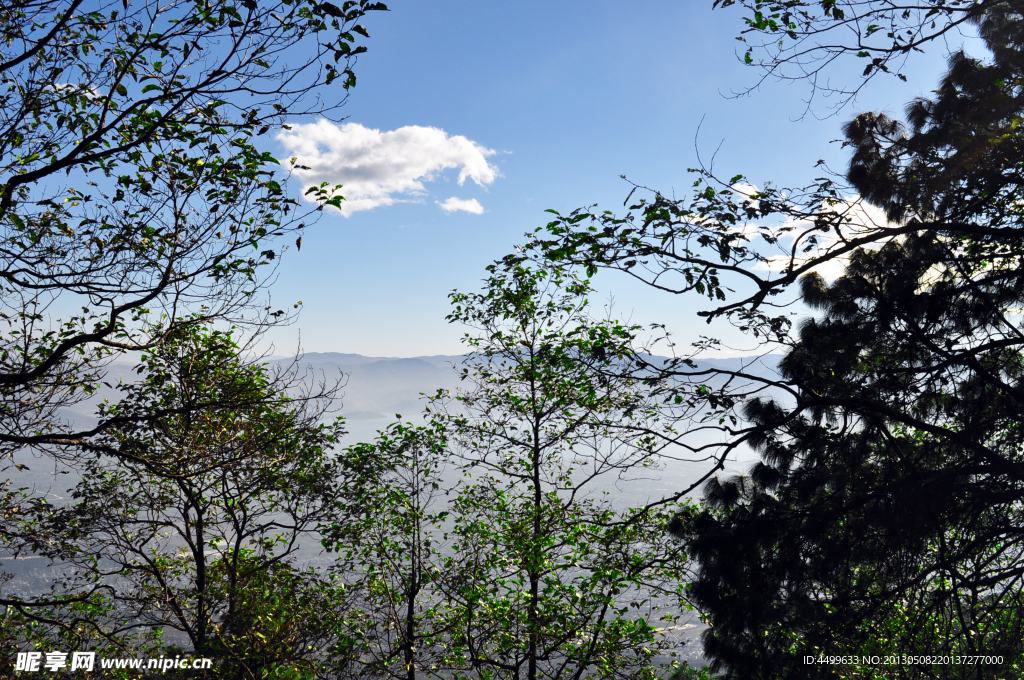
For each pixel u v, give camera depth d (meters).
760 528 8.13
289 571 14.22
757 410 7.99
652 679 13.41
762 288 7.54
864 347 8.48
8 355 8.66
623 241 7.81
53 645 11.70
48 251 7.90
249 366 11.02
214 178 7.72
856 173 8.61
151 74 7.30
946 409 8.44
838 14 7.52
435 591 14.85
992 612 8.20
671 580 13.11
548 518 14.30
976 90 8.36
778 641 7.89
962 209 8.23
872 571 8.08
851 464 8.12
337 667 13.52
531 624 12.94
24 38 7.24
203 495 13.27
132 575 13.08
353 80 7.07
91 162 7.58
